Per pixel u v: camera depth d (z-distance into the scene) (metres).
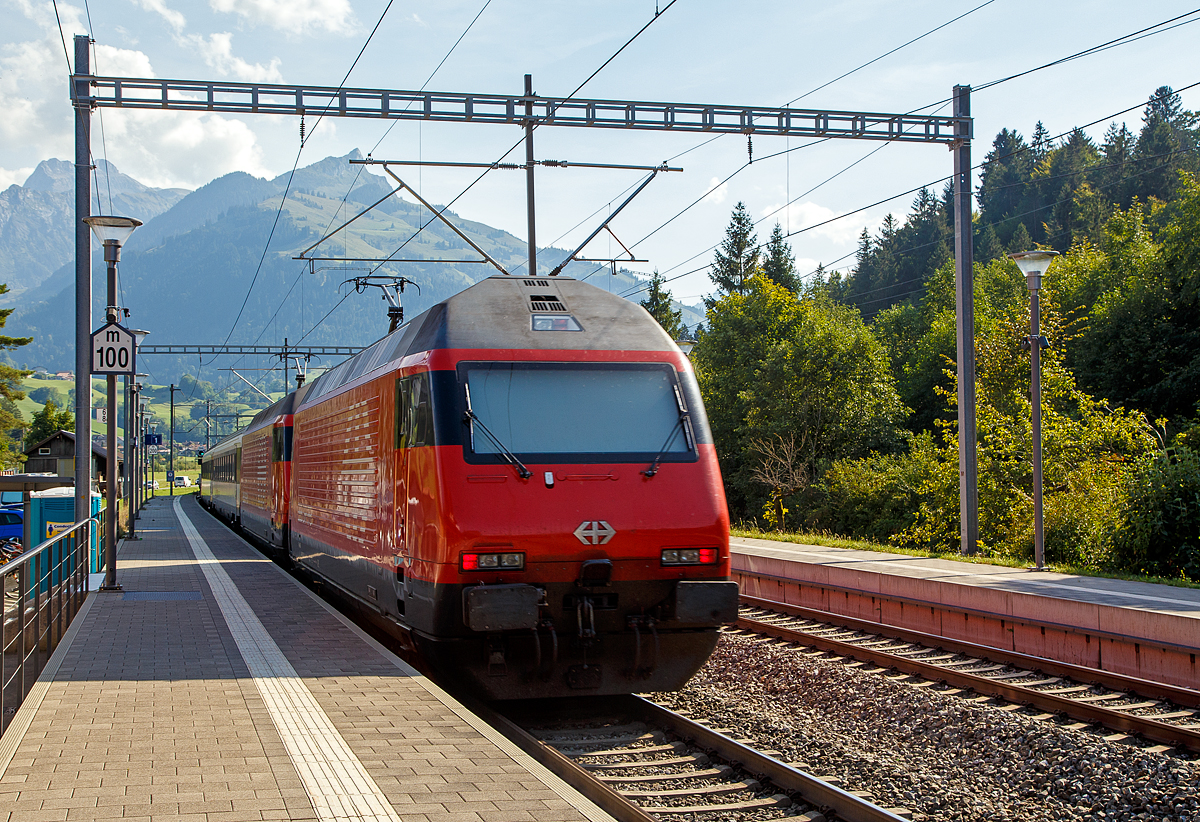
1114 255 39.22
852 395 35.31
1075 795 6.71
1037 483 16.52
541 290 9.53
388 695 7.48
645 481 8.62
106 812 4.79
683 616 8.43
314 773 5.48
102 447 67.00
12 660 6.70
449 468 8.29
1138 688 9.45
